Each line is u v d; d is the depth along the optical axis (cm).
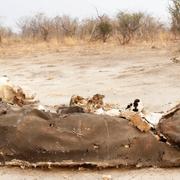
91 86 1502
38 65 2255
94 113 820
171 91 1322
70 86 1530
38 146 729
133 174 707
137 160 730
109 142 729
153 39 3688
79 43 3703
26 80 1747
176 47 2822
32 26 5006
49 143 730
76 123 744
